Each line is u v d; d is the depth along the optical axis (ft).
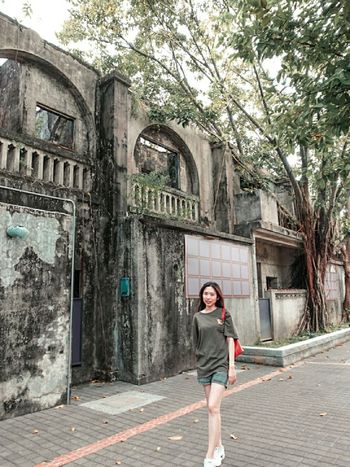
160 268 27.50
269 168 51.83
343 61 13.62
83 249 26.99
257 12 15.37
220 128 43.34
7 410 17.97
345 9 13.46
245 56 17.70
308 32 14.89
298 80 16.42
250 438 14.98
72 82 28.63
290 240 45.98
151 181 30.50
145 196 30.94
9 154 23.81
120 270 26.78
